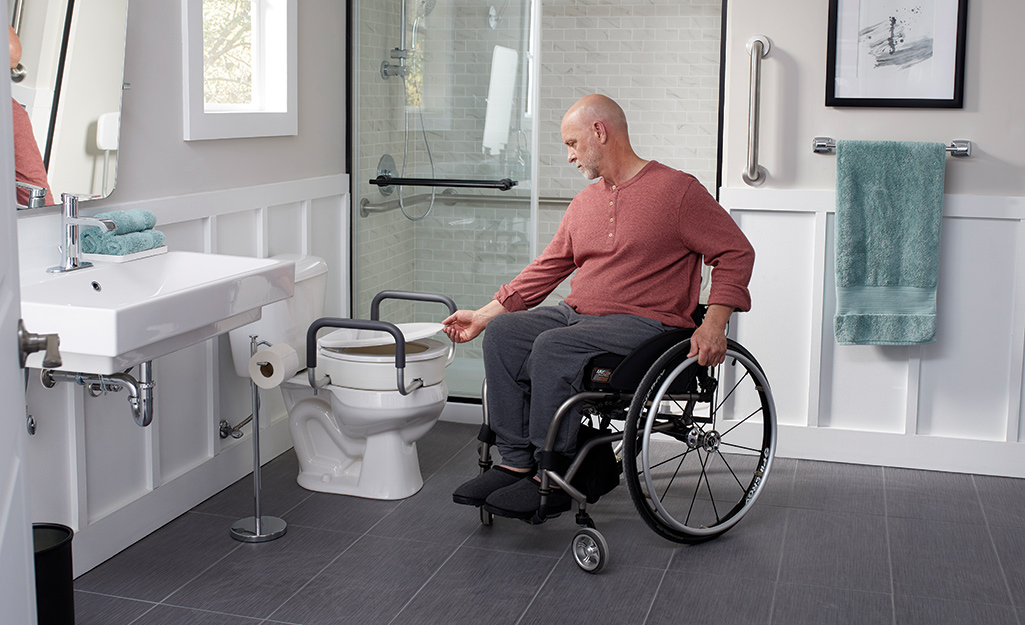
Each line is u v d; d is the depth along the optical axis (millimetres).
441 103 3400
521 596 2098
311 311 2791
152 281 2230
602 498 2697
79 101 2080
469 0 3320
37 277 1969
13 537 965
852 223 2893
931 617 2020
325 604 2053
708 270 3787
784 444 3127
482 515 2473
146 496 2414
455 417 3496
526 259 3432
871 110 2918
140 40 2312
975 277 2930
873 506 2686
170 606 2033
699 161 4637
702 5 4512
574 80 4688
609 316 2328
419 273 3533
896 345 2961
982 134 2857
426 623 1972
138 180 2340
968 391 2984
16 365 997
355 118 3475
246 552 2322
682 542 2348
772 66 2963
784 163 3002
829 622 1995
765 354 3105
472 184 3395
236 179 2768
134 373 2354
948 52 2824
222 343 2762
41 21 1954
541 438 2232
